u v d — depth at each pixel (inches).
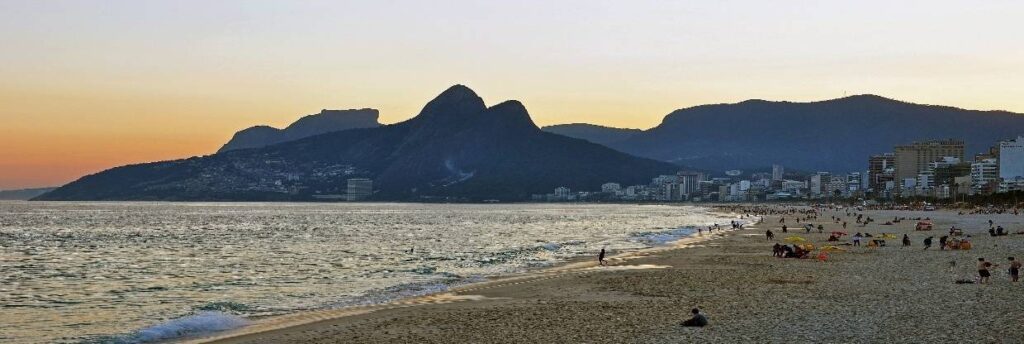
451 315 1171.9
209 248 3405.5
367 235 4633.4
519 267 2197.3
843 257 2224.4
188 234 4832.7
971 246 2549.2
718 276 1708.9
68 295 1659.7
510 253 2861.7
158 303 1505.9
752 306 1198.3
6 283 1931.6
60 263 2615.7
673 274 1774.1
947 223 5118.1
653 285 1549.0
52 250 3353.8
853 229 4579.2
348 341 973.8
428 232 5064.0
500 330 1026.7
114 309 1425.9
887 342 877.2
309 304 1414.9
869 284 1486.2
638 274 1800.0
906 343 868.6
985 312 1077.1
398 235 4626.0
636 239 3806.6
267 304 1425.9
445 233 4901.6
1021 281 1496.1
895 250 2507.4
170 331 1104.2
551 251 2950.3
